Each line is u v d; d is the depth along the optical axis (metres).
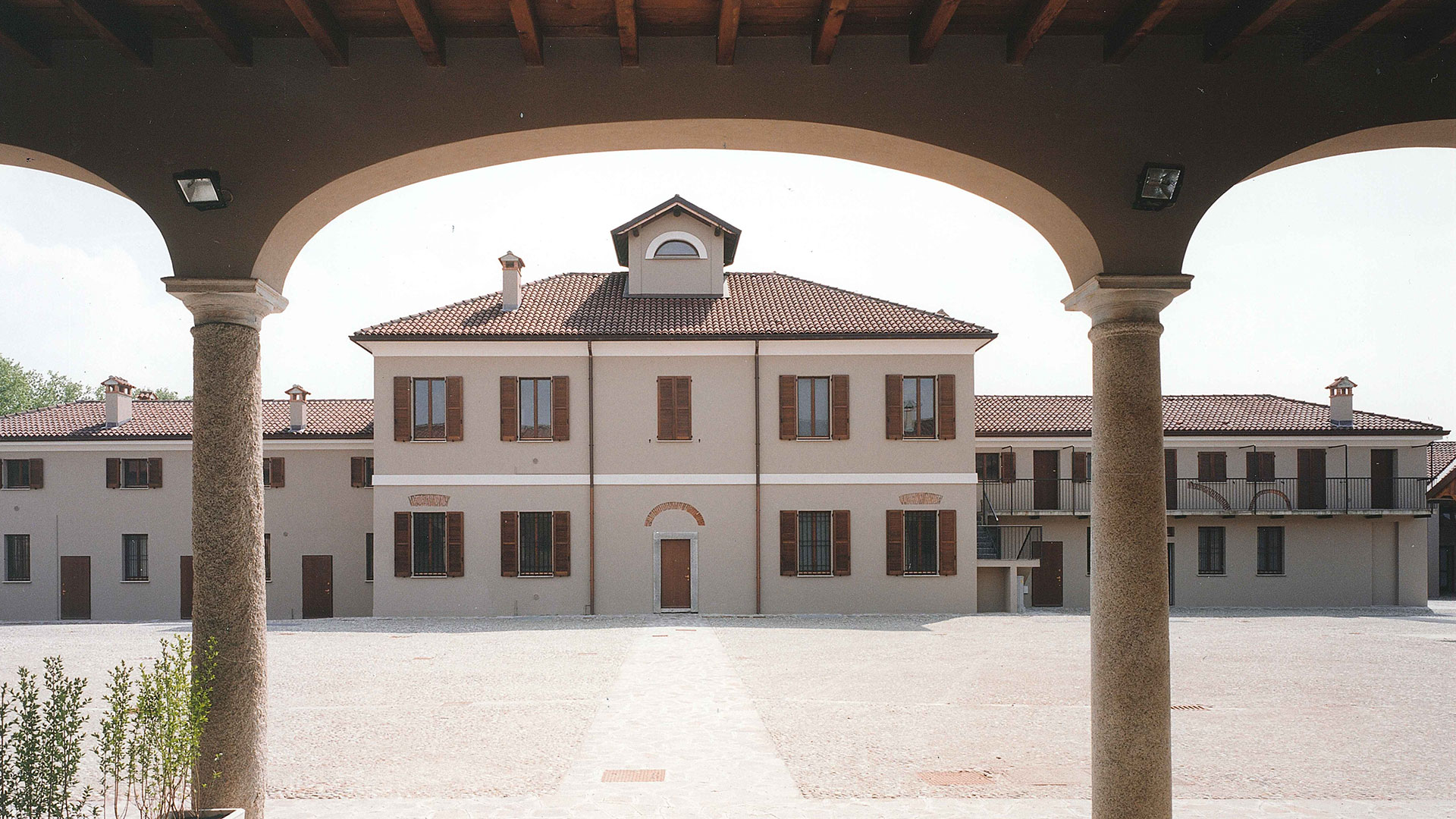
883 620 21.91
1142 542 5.01
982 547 28.88
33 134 4.99
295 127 5.03
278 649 17.08
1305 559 29.12
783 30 4.95
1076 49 5.08
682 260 26.00
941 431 23.48
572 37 5.00
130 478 27.16
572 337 23.02
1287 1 4.38
